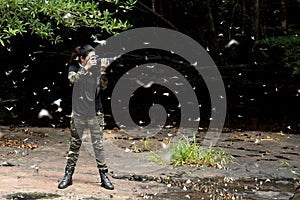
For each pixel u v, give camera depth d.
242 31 13.67
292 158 6.88
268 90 12.89
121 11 13.13
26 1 4.63
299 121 10.81
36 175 5.55
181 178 5.76
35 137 8.20
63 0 4.64
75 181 5.35
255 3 12.73
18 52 13.08
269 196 5.09
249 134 8.84
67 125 10.29
